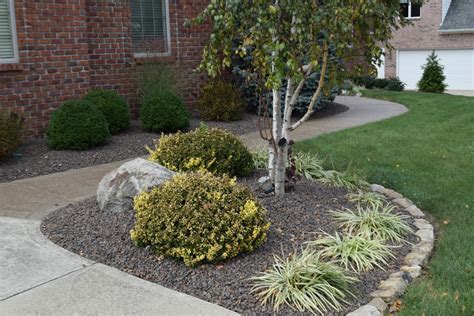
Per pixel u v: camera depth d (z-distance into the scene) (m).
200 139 6.18
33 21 8.52
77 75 9.20
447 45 24.22
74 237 4.57
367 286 3.79
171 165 5.91
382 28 4.75
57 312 3.39
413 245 4.52
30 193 6.05
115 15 9.87
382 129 9.91
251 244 4.20
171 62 10.80
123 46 10.07
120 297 3.59
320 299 3.53
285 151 5.32
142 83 10.04
